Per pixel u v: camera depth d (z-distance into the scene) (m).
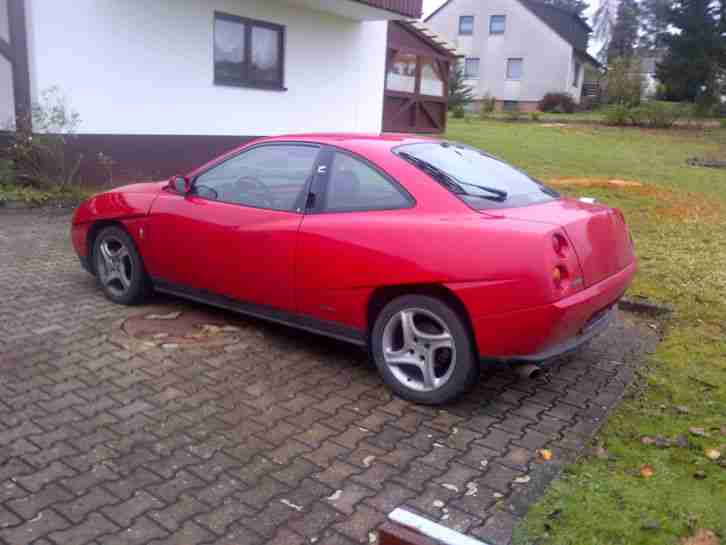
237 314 5.60
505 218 3.91
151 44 10.96
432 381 4.07
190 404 4.03
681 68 44.50
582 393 4.39
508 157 19.05
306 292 4.49
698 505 3.14
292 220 4.54
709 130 32.41
